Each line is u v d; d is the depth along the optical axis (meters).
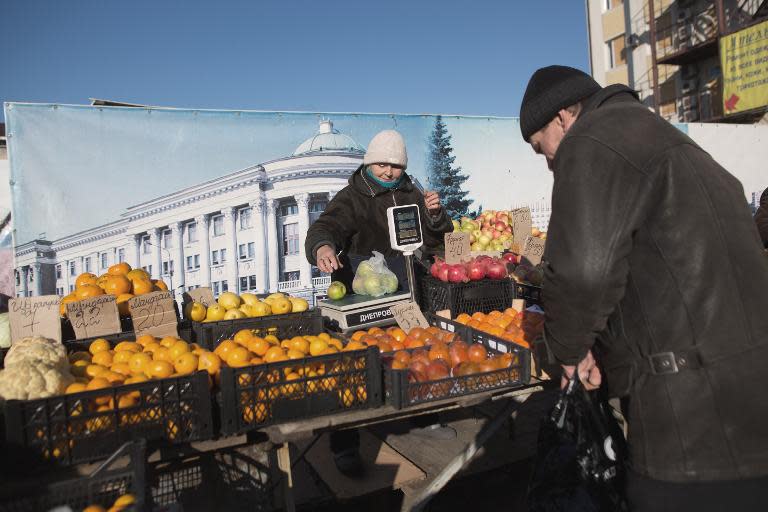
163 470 2.21
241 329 3.00
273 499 2.32
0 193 6.73
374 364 2.26
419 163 7.41
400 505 2.99
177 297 6.16
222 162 6.35
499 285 3.76
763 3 15.81
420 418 3.51
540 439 2.21
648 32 19.92
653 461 1.51
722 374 1.45
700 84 18.42
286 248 6.71
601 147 1.54
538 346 2.59
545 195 8.36
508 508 3.23
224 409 2.01
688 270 1.47
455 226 5.74
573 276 1.49
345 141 6.94
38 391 1.90
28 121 5.46
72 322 2.69
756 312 1.47
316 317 3.17
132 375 2.26
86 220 5.73
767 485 1.42
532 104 1.91
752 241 1.53
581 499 2.04
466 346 2.63
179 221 6.19
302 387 2.15
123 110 5.89
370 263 3.70
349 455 2.93
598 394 2.15
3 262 5.70
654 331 1.52
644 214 1.51
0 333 2.70
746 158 10.98
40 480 1.73
